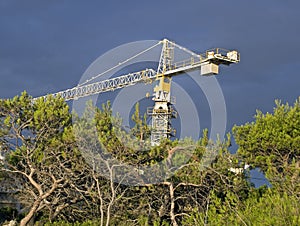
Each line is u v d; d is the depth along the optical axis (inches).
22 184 1040.2
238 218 641.6
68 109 1037.8
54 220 1034.1
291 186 796.6
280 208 584.7
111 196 908.0
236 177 954.1
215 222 681.6
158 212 955.3
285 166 937.5
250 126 1149.1
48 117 999.0
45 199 990.4
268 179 886.4
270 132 1082.1
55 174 979.3
